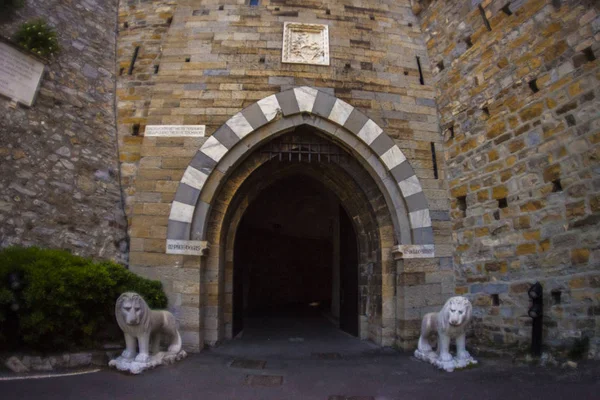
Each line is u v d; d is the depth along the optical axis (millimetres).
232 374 6461
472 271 8070
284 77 9133
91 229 7914
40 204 7379
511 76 7633
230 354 7875
